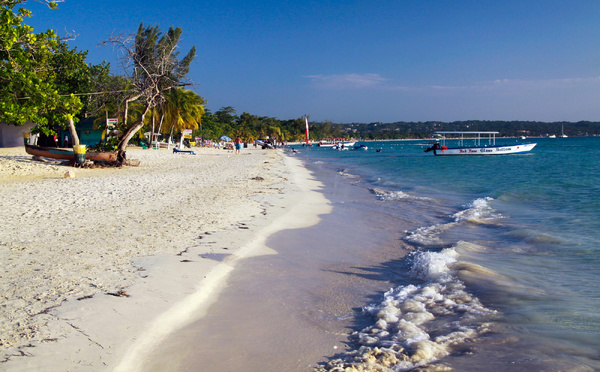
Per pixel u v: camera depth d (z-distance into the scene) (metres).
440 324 4.38
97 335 3.81
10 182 15.29
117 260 6.12
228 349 3.79
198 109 63.12
